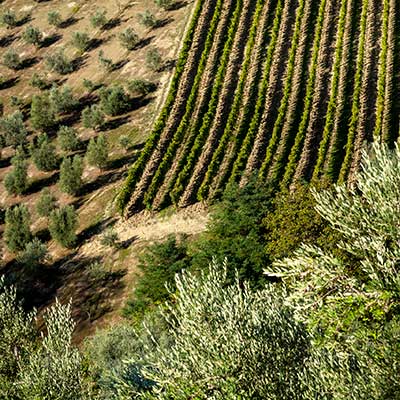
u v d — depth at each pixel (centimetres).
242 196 4300
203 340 1508
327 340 1255
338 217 1293
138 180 5334
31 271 4816
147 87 6525
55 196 5631
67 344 2072
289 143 5369
